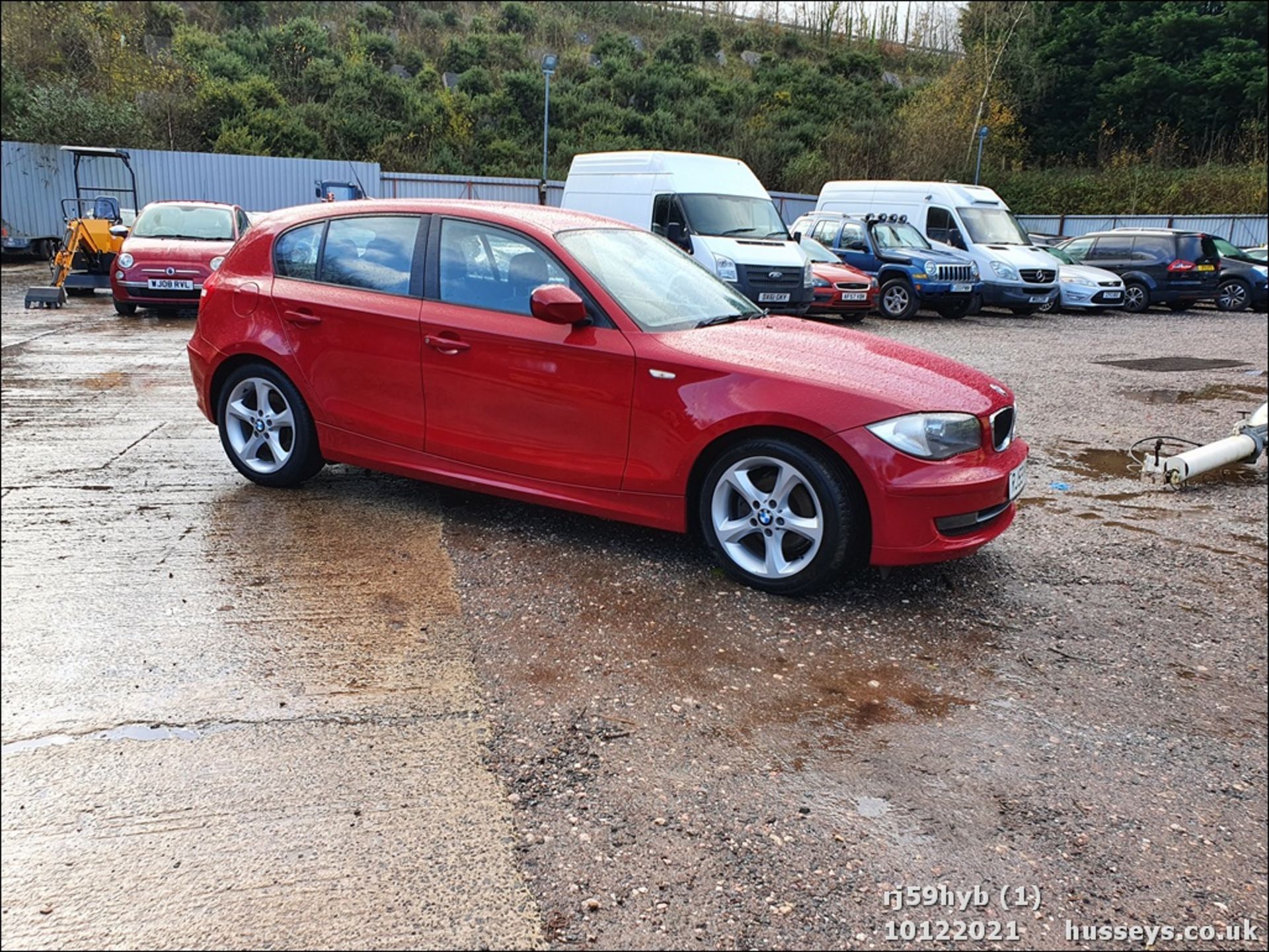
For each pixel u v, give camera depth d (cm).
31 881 219
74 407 726
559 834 240
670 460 399
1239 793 276
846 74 4944
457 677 318
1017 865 239
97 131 2619
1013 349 1325
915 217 1869
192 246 1306
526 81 3681
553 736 285
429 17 4716
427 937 205
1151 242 1966
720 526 399
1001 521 406
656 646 346
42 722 283
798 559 394
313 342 481
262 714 291
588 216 498
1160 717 318
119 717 287
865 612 385
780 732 294
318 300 480
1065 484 618
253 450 518
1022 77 4109
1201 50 3947
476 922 210
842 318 1712
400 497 511
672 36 4897
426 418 456
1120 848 248
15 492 508
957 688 329
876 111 4262
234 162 2566
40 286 1678
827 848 240
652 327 415
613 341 408
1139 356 1268
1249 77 3712
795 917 215
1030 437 758
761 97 4303
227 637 340
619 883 224
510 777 264
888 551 371
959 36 4803
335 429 486
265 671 317
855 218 1808
